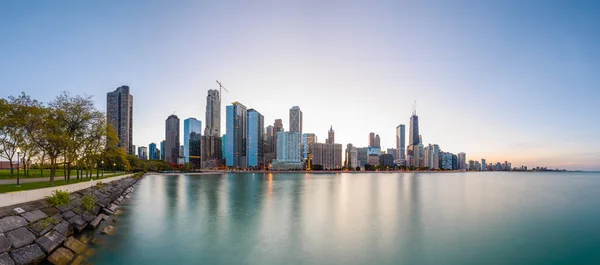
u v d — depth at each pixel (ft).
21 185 147.95
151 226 136.15
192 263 89.86
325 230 137.08
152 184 434.30
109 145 255.09
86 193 159.02
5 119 146.41
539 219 179.73
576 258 104.53
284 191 367.04
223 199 261.65
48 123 157.69
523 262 99.86
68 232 103.50
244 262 92.07
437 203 253.65
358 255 101.45
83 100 188.14
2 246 72.64
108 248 98.53
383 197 302.25
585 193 383.24
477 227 150.92
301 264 91.25
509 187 509.35
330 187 460.96
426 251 108.17
